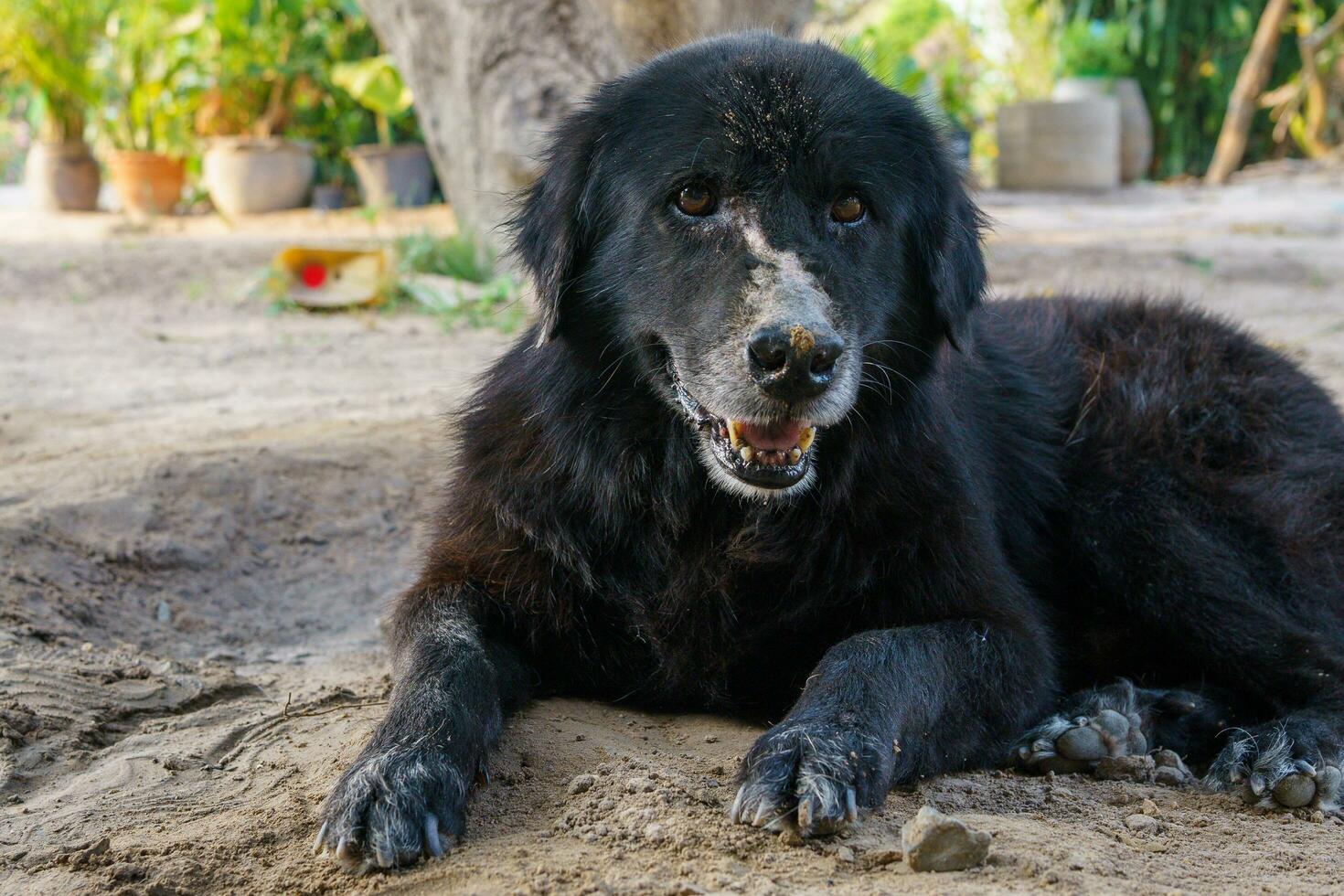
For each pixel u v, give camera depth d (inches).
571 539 144.1
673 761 128.9
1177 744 151.4
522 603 143.5
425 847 109.2
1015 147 906.1
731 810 112.4
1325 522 171.2
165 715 150.8
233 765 133.9
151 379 331.0
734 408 126.8
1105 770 139.9
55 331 399.5
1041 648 145.0
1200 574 159.2
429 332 396.8
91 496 214.8
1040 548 170.4
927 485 144.8
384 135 702.5
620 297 141.0
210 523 220.1
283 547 224.2
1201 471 168.9
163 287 476.4
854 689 122.1
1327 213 738.2
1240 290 481.1
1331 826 128.4
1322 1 1039.6
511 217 161.0
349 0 698.8
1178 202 829.8
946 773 131.8
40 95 725.3
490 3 394.9
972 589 143.6
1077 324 193.5
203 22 701.9
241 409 296.0
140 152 690.8
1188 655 161.3
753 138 133.0
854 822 110.7
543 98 397.1
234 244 563.2
